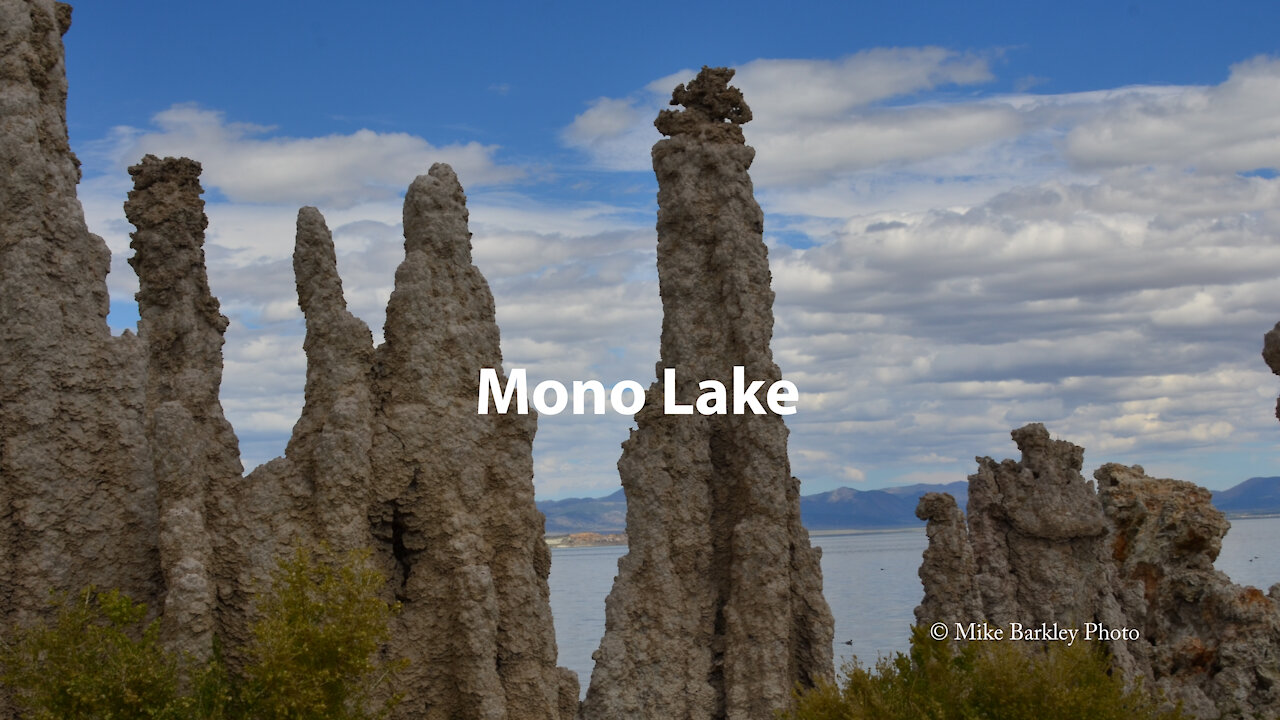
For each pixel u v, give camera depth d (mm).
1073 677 35406
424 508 31453
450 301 32656
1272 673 47469
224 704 26203
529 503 32688
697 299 39625
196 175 36812
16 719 26672
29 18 29703
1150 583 50875
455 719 31188
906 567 182250
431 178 33094
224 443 30031
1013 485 45875
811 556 38625
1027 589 45188
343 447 29938
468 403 32281
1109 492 52281
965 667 35719
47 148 29500
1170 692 46594
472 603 30516
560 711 34406
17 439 27156
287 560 29250
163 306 36000
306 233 31516
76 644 25500
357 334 31188
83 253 28609
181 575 26641
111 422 28281
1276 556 183000
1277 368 26828
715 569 38469
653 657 36688
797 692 37156
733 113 41125
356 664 26297
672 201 40188
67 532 27547
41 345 27484
